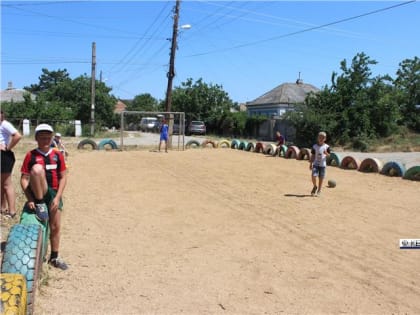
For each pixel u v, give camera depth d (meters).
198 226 8.91
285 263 6.84
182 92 59.91
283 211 10.40
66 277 5.80
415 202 11.78
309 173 17.36
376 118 34.12
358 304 5.47
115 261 6.63
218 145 31.16
